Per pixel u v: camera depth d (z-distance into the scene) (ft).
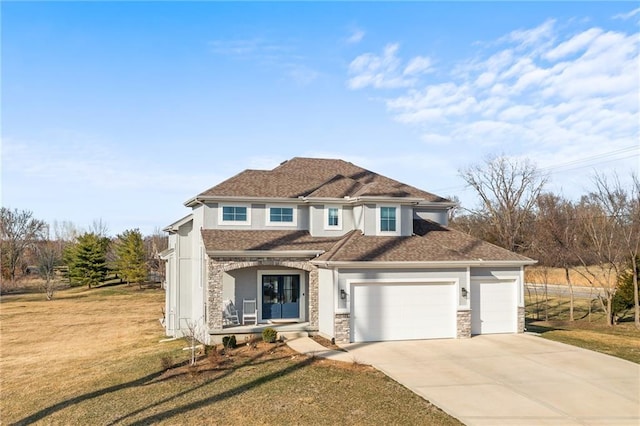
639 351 61.26
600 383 47.14
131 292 192.24
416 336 67.97
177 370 56.49
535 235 135.85
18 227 252.62
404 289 68.08
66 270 237.25
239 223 80.59
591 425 36.83
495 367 52.70
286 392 44.93
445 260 68.80
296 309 80.23
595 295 140.56
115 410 43.80
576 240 105.91
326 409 40.29
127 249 207.21
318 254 74.23
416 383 46.73
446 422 37.32
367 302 66.80
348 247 70.03
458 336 68.74
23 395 53.01
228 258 71.77
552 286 167.43
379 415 38.75
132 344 83.71
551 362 54.90
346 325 65.57
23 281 230.27
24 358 75.97
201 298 79.30
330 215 82.38
